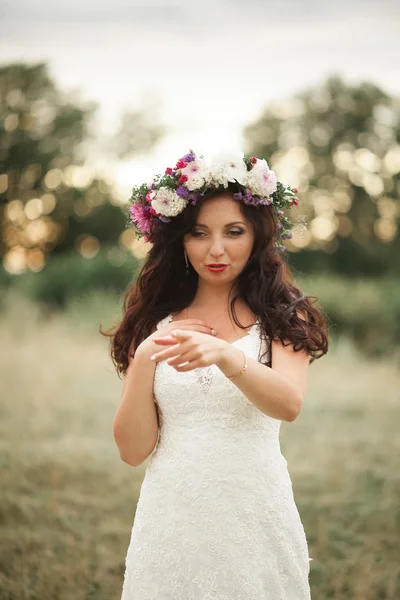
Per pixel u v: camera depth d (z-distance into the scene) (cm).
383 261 2600
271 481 220
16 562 373
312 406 729
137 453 227
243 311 232
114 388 812
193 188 216
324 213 2677
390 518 431
